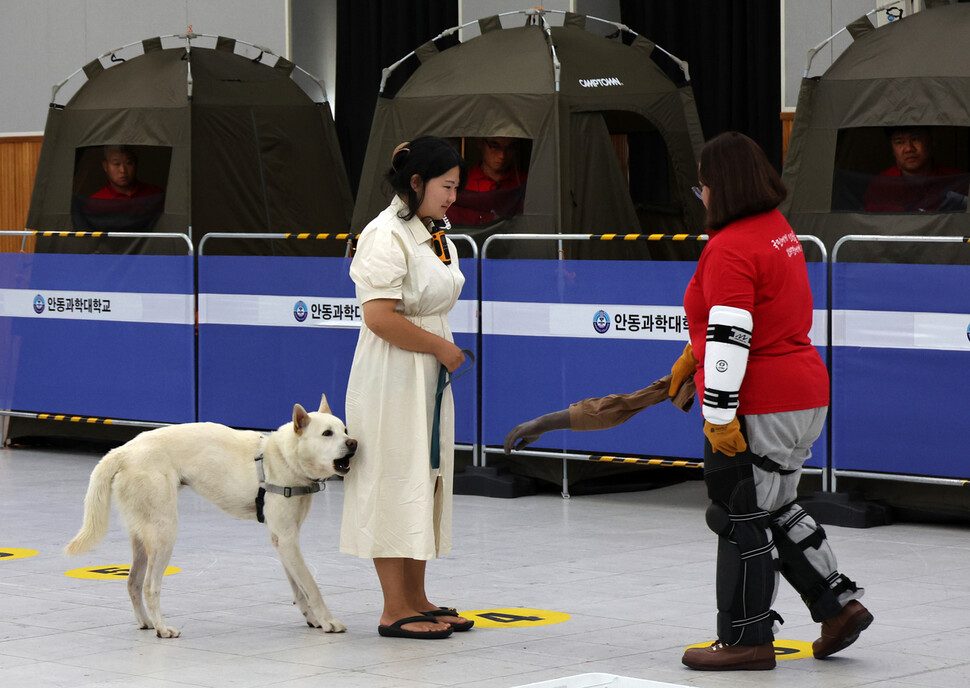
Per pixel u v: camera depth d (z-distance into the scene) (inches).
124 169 465.7
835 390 330.0
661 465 354.6
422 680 196.9
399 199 229.3
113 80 468.1
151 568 226.5
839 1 458.9
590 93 412.2
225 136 466.9
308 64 573.6
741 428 199.0
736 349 192.1
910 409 321.4
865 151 393.4
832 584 206.8
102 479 227.5
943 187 364.5
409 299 225.9
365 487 225.6
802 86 380.2
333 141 514.6
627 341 353.7
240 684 195.6
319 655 213.0
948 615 237.9
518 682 195.5
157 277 419.8
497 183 419.8
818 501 332.8
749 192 196.9
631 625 232.5
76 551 226.2
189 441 232.7
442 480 229.3
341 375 392.8
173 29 582.9
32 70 611.8
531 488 382.0
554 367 365.4
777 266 196.9
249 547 307.4
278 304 400.8
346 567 285.9
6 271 450.0
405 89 424.8
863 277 324.2
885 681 194.9
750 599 200.2
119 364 429.4
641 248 421.1
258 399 406.0
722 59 493.0
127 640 224.1
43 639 224.7
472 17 528.7
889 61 369.1
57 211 463.5
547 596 256.8
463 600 253.9
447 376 227.6
